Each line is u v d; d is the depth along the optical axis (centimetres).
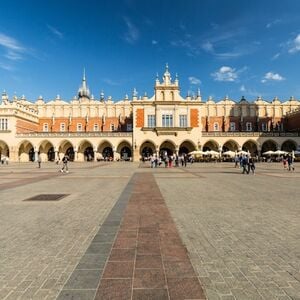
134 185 1856
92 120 7925
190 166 4609
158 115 6800
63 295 441
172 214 991
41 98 8062
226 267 544
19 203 1220
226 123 7800
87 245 673
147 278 496
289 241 700
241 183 1967
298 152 5841
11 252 630
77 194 1473
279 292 451
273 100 7950
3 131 6800
